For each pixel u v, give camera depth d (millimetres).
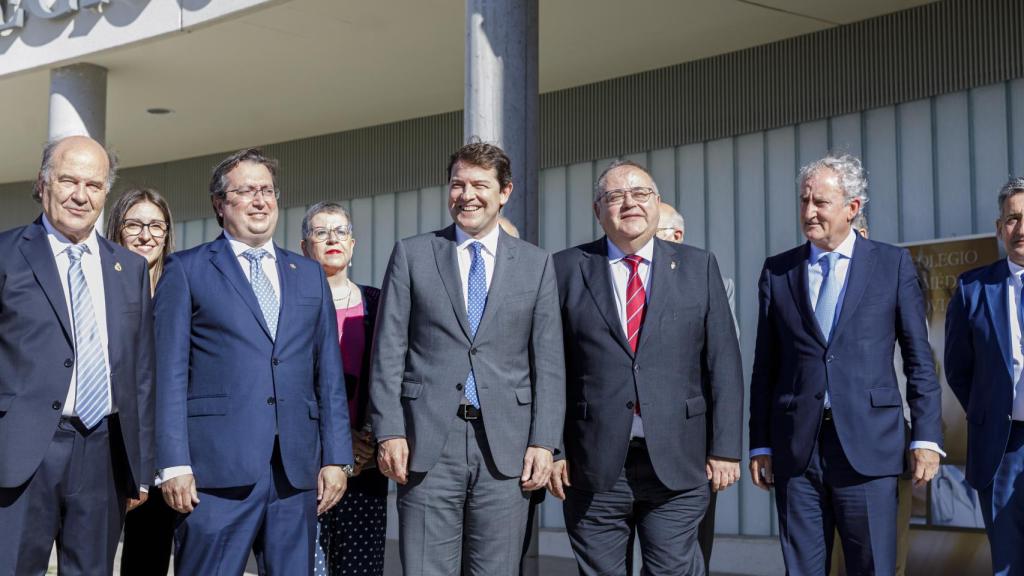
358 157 11039
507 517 3980
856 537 4148
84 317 3652
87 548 3619
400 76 9352
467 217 4055
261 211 3992
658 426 4082
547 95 9859
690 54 8812
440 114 10484
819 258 4348
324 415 4016
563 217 9695
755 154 8672
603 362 4152
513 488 3990
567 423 4223
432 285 4051
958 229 7688
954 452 7324
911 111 7941
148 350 3787
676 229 5309
